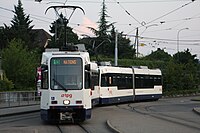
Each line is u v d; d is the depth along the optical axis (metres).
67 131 18.92
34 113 31.31
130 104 43.53
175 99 56.97
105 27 88.44
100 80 37.75
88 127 20.69
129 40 96.19
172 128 19.33
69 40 77.06
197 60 103.00
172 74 70.19
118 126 20.12
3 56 56.19
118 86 41.59
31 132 17.98
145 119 24.30
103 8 89.44
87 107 21.89
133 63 74.75
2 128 20.02
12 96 37.91
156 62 78.19
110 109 34.66
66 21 33.31
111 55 91.12
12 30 79.88
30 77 55.53
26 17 87.69
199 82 78.88
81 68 21.84
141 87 47.06
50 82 21.61
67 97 21.44
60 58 21.91
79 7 30.91
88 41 81.38
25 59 55.97
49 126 21.16
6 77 51.72
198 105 41.53
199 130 18.59
